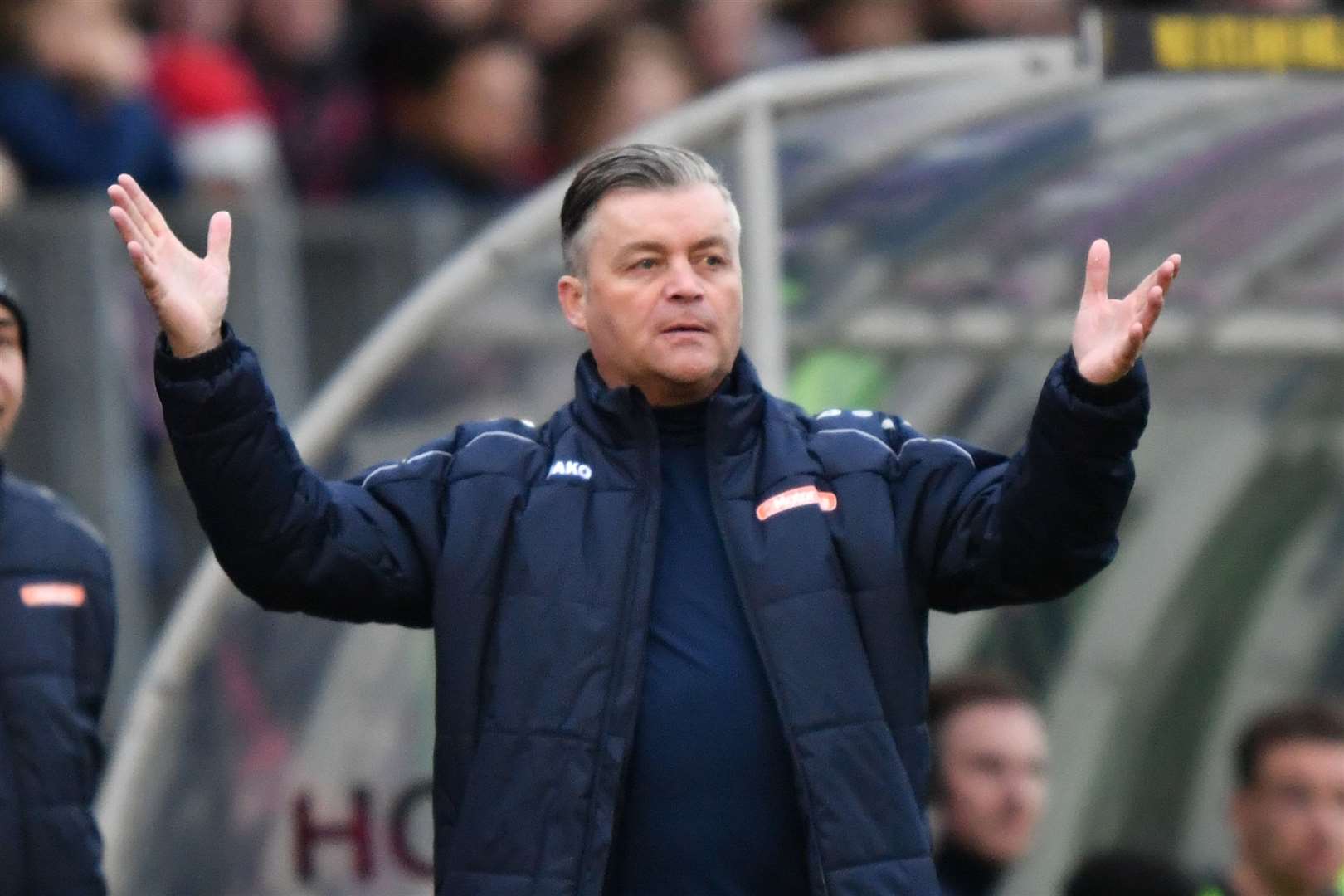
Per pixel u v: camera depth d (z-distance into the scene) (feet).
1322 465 99.19
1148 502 97.86
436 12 100.99
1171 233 83.30
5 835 50.75
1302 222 83.97
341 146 100.83
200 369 39.99
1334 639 102.42
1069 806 97.04
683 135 70.28
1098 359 39.06
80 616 53.06
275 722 71.61
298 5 100.12
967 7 120.47
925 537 41.75
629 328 41.68
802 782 39.99
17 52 89.71
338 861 71.72
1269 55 69.21
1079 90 73.00
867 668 40.75
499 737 40.50
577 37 106.42
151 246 40.73
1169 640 99.04
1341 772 76.89
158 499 83.82
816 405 81.25
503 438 42.70
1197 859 100.27
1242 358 90.74
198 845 70.69
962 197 77.00
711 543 41.65
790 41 115.85
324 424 70.79
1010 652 95.66
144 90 94.02
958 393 84.84
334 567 41.19
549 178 106.22
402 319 70.85
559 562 41.06
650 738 40.45
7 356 54.08
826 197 74.90
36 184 89.04
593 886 39.70
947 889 73.26
